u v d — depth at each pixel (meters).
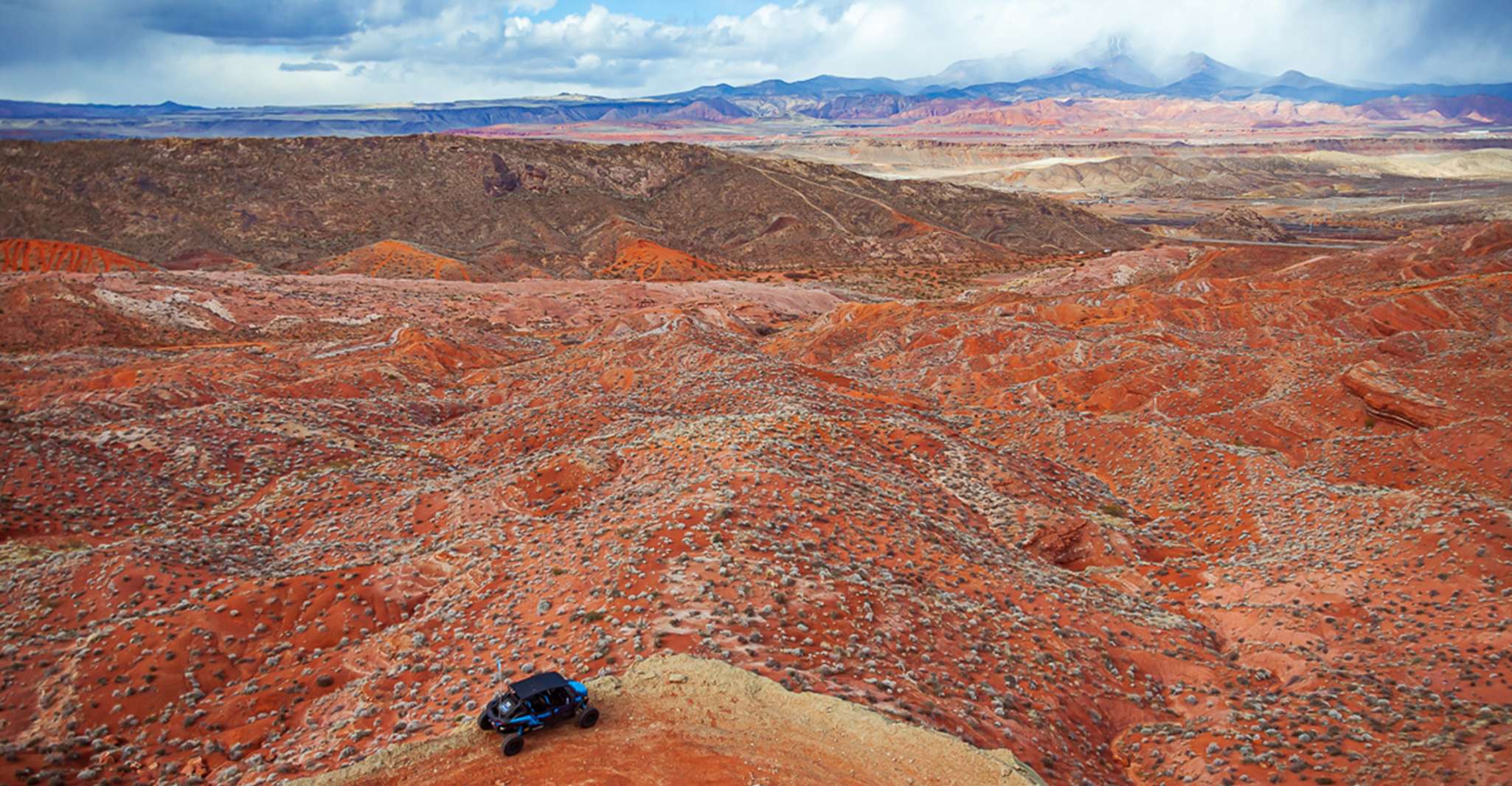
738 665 20.34
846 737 17.91
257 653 24.36
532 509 35.28
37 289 97.62
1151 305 97.94
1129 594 34.03
